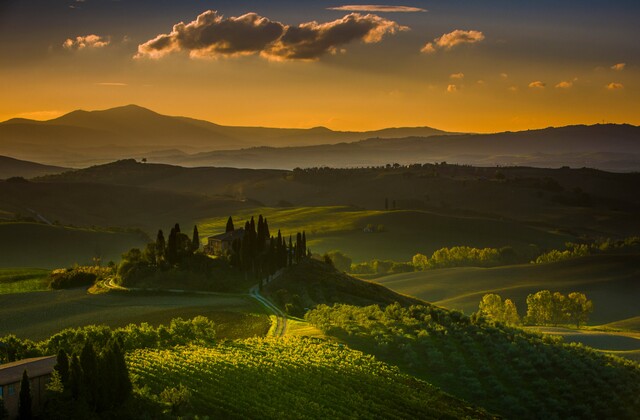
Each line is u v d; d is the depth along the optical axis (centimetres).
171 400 6475
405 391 8262
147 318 11888
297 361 8625
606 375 9819
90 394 6084
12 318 12431
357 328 10738
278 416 6769
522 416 8450
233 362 8194
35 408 6075
